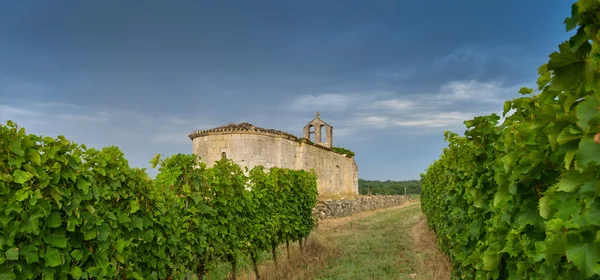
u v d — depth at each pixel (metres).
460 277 7.02
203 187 7.77
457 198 6.99
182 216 7.07
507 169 3.26
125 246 5.00
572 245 1.81
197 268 7.57
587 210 1.82
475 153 5.28
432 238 16.23
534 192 3.08
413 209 41.25
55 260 3.91
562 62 1.75
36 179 3.92
